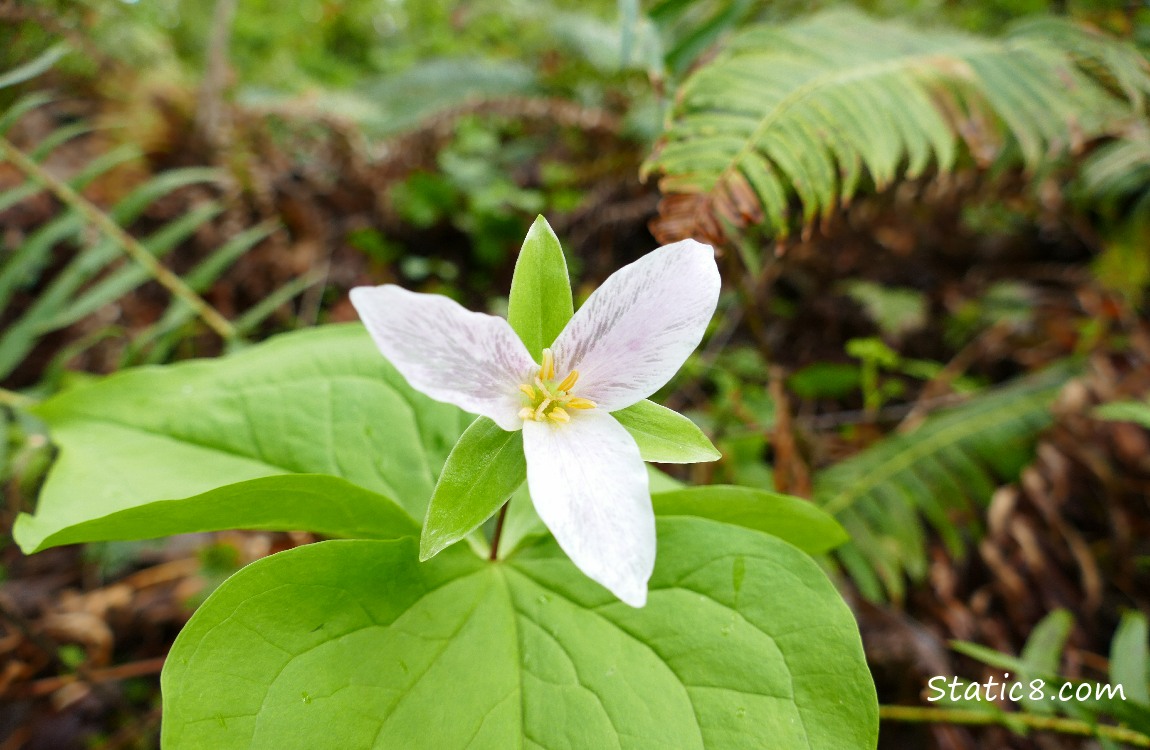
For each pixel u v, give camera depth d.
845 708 0.15
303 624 0.15
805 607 0.16
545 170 0.61
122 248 0.33
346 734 0.14
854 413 0.45
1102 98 0.32
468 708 0.15
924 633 0.34
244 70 0.78
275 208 0.51
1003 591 0.35
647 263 0.15
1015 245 0.55
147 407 0.21
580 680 0.16
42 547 0.16
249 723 0.14
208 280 0.34
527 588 0.18
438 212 0.55
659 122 0.32
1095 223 0.48
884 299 0.47
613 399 0.16
